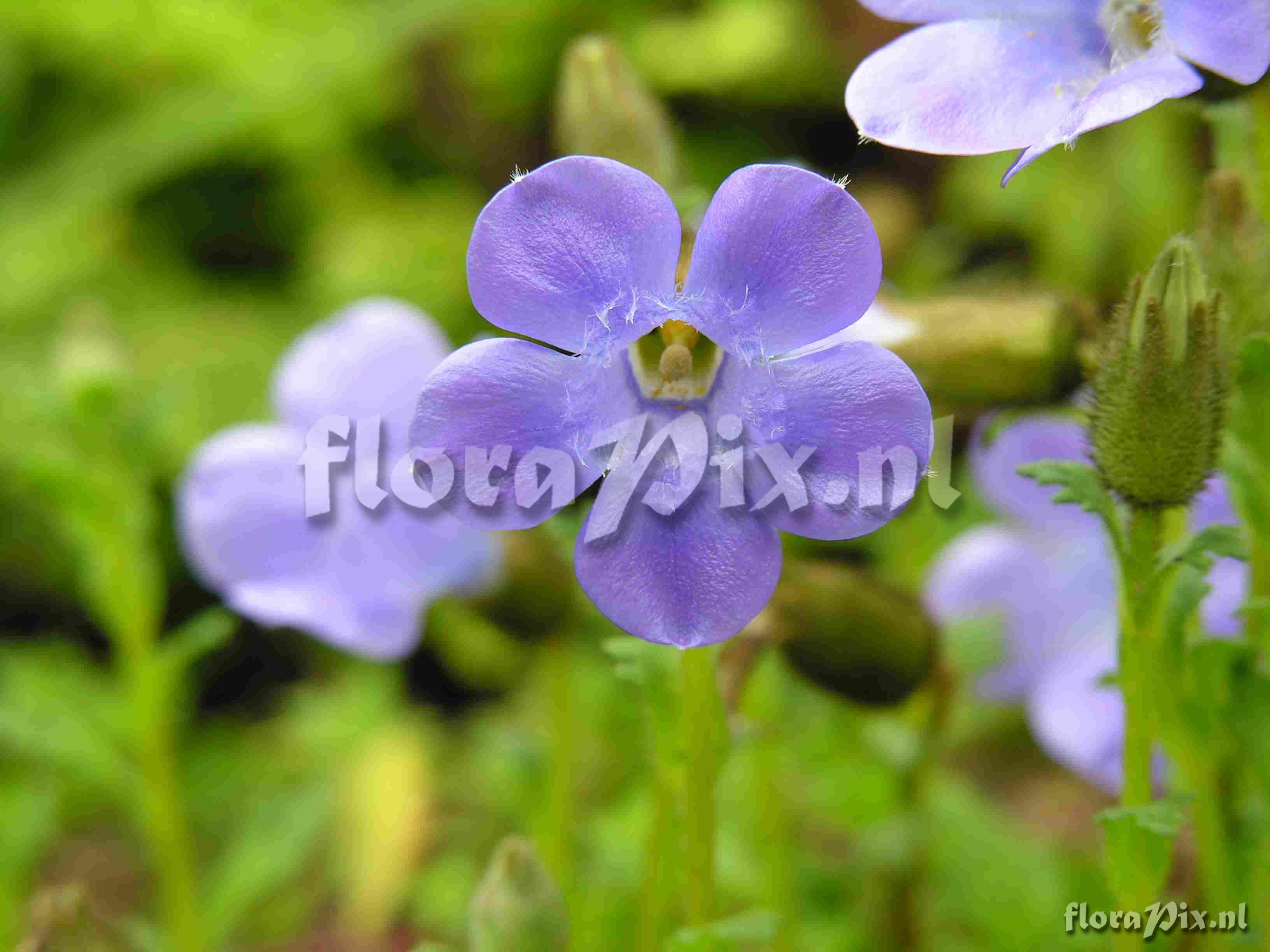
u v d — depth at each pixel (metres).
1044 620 0.24
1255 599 0.20
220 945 0.29
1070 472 0.18
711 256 0.17
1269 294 0.19
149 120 0.51
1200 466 0.18
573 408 0.17
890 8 0.18
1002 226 0.43
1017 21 0.18
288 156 0.51
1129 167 0.35
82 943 0.21
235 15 0.52
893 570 0.30
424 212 0.50
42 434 0.40
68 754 0.25
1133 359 0.18
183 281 0.49
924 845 0.25
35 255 0.49
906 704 0.23
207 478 0.24
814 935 0.26
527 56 0.52
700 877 0.19
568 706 0.24
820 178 0.17
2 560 0.42
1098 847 0.32
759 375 0.17
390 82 0.52
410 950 0.34
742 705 0.24
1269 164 0.20
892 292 0.22
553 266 0.17
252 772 0.38
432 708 0.40
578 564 0.17
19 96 0.52
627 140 0.21
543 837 0.23
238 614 0.42
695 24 0.51
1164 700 0.20
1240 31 0.17
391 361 0.23
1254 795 0.22
